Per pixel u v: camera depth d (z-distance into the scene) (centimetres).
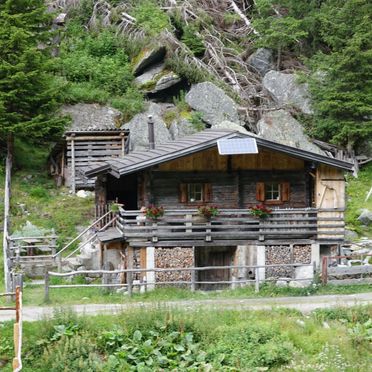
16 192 3578
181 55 4503
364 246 3086
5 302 2412
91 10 5031
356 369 1923
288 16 4803
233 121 4144
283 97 4284
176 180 2750
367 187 3809
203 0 5219
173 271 2678
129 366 1920
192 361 1956
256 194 2800
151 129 3309
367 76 3931
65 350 1930
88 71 4469
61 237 3191
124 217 2803
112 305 2348
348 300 2423
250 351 1977
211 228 2692
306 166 2812
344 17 4150
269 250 2739
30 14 3656
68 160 3703
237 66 4734
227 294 2528
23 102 3541
